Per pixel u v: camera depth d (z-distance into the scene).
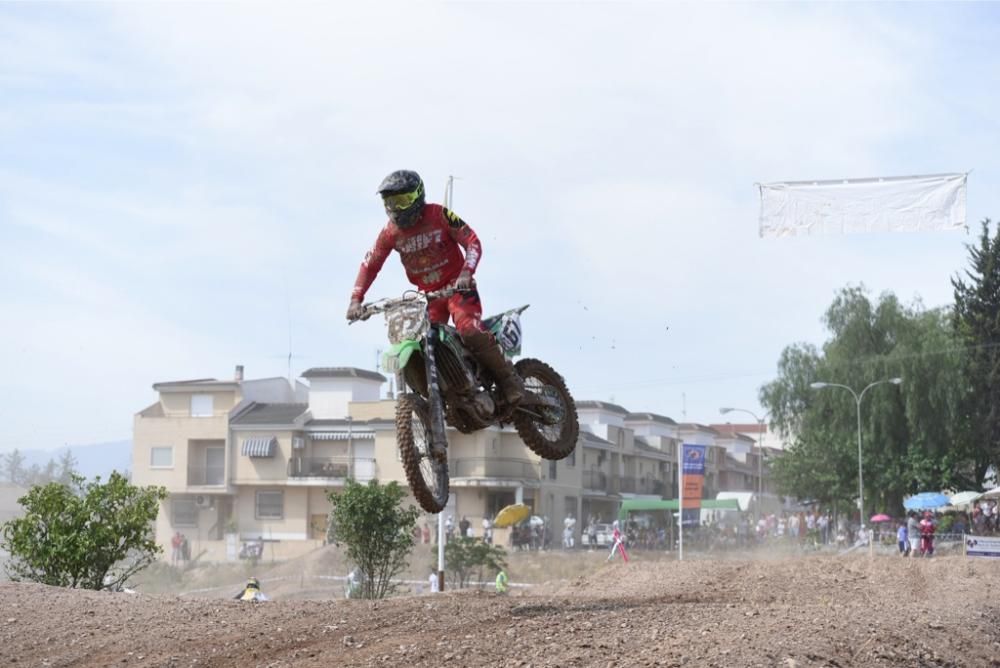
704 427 80.38
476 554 29.27
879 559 19.58
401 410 8.76
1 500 55.69
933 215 12.46
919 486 51.34
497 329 9.22
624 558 38.22
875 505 52.59
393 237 9.17
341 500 20.94
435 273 9.12
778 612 10.23
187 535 54.53
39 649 9.12
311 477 53.00
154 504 15.95
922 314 55.38
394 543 20.95
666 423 76.38
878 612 10.68
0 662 8.76
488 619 9.58
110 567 15.93
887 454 52.19
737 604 11.67
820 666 7.72
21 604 10.69
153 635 9.34
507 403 9.19
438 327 8.67
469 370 8.81
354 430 53.91
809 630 8.86
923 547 33.97
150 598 11.17
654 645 8.19
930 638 9.41
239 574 43.41
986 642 9.80
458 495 51.88
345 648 8.55
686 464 30.83
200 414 56.44
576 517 56.03
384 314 8.70
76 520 15.35
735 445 83.44
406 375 8.76
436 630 9.09
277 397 60.03
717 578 18.72
